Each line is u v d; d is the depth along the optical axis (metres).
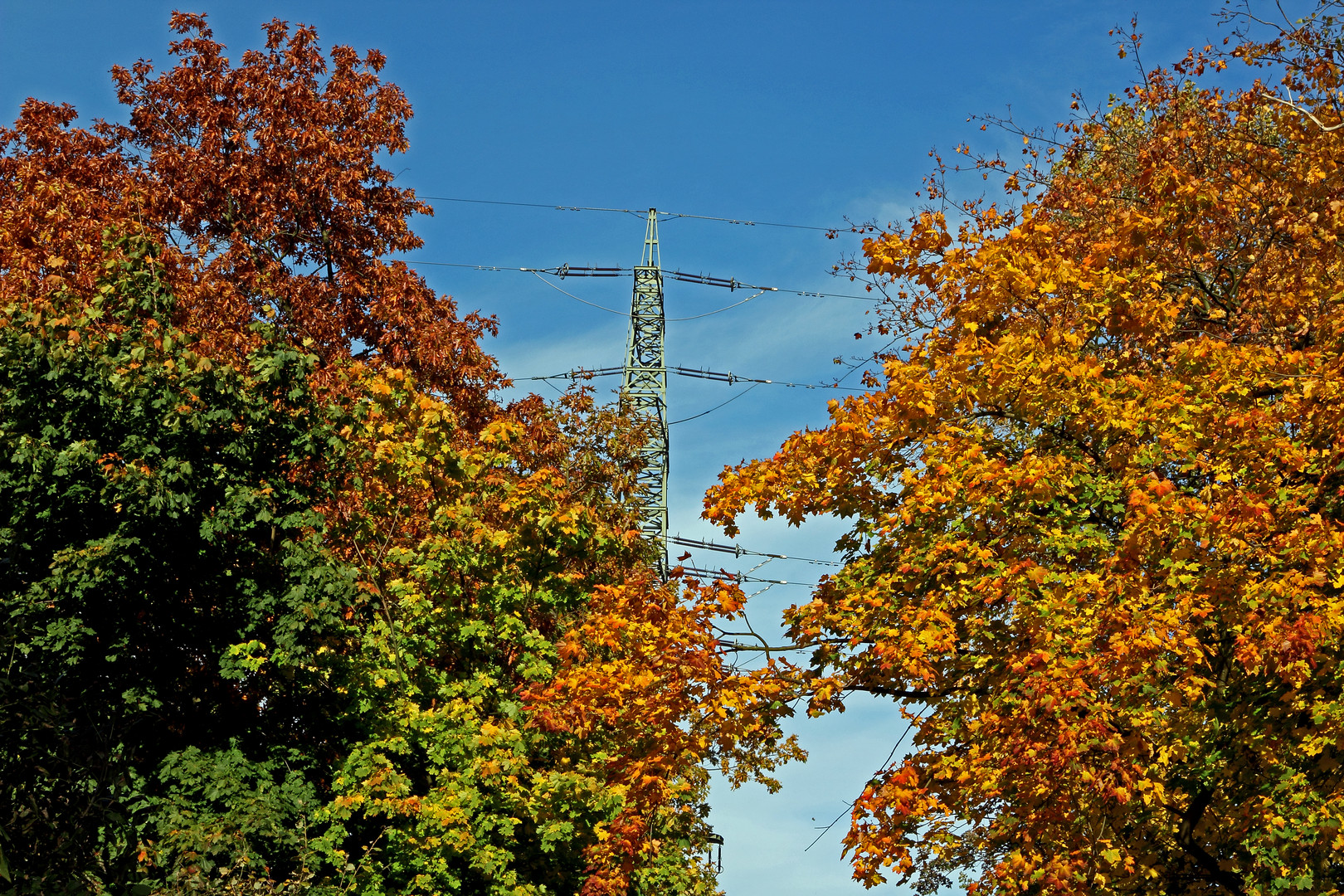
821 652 14.16
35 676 10.41
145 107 28.38
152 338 17.19
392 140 29.64
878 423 14.43
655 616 14.48
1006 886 12.10
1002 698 11.92
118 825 10.57
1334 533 11.26
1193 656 11.21
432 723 17.83
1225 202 15.28
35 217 23.30
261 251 27.52
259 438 17.80
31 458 15.77
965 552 12.82
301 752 17.80
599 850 15.61
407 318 27.39
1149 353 15.16
